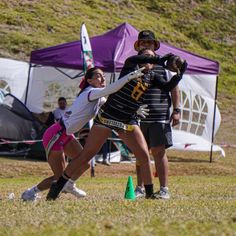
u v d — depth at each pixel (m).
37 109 61.53
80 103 24.61
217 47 110.88
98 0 109.56
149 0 116.50
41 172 50.12
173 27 111.31
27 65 63.62
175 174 52.69
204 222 18.69
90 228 17.39
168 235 16.48
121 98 24.23
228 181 43.22
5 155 54.47
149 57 25.05
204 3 120.56
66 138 25.23
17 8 100.25
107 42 52.38
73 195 27.72
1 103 55.12
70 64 52.28
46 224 18.36
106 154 53.78
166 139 26.94
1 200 26.00
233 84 100.38
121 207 22.50
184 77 59.97
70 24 98.56
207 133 61.19
